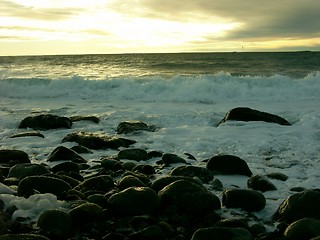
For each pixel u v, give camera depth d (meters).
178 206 4.36
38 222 3.82
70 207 4.20
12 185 5.09
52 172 5.81
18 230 3.71
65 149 6.84
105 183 5.00
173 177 5.02
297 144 7.86
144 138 8.60
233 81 16.14
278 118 9.81
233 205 4.53
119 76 22.00
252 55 47.66
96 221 4.00
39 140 8.35
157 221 4.13
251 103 13.27
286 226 3.94
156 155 7.14
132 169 6.14
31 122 9.72
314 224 3.68
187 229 4.04
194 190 4.47
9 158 6.55
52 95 15.50
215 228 3.63
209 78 16.62
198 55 52.47
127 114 11.23
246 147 7.72
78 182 5.25
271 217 4.34
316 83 15.72
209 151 7.52
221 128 9.23
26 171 5.43
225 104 13.19
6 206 4.25
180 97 14.34
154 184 4.96
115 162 6.33
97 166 6.31
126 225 4.00
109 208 4.28
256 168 6.42
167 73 24.84
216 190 5.26
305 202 4.19
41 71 26.62
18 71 26.14
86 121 10.26
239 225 3.95
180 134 8.88
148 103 13.52
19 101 14.29
